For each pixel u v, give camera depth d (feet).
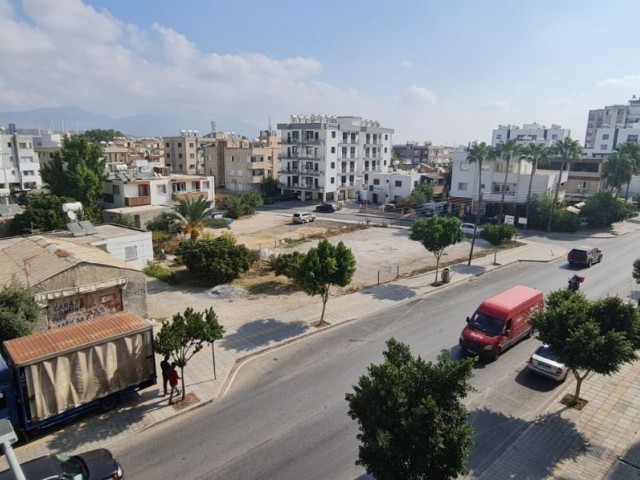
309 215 191.11
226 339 68.33
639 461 40.83
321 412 49.34
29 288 55.83
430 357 63.05
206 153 296.51
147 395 52.42
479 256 129.90
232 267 96.37
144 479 38.78
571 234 169.78
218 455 42.01
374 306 84.53
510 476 38.73
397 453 29.09
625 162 185.88
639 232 174.19
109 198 172.35
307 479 38.81
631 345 44.60
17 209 138.92
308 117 261.24
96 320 51.83
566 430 45.68
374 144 279.69
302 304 84.84
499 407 50.37
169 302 84.99
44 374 43.52
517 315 65.77
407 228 175.63
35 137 313.12
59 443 43.73
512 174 194.18
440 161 431.02
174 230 133.69
